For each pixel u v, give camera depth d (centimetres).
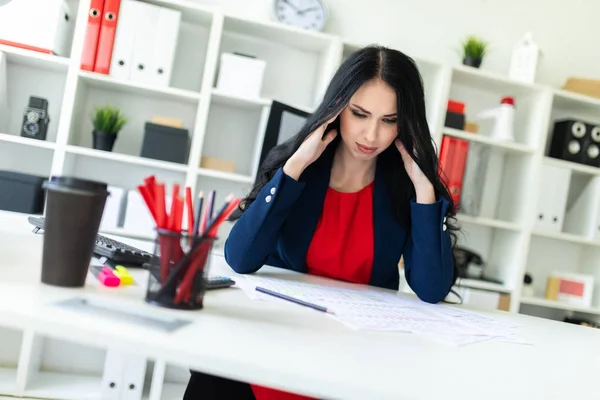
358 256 127
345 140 119
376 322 70
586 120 296
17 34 212
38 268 69
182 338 48
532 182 259
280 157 123
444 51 276
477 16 281
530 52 263
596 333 102
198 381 94
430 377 50
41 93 235
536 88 260
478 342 71
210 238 61
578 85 276
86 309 52
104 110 229
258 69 230
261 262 109
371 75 109
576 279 270
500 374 56
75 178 60
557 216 261
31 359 187
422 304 101
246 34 251
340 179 131
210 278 82
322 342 56
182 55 247
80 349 210
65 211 59
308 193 127
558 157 275
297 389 44
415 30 273
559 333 93
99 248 85
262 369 45
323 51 252
